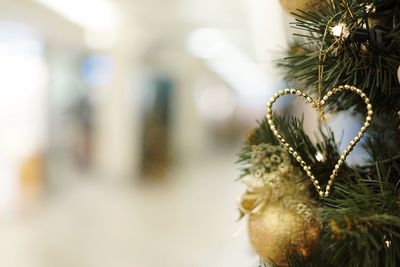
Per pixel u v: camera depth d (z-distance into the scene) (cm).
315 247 41
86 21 531
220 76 1206
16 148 446
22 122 457
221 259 315
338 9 37
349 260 36
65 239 356
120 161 638
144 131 699
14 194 439
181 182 662
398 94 37
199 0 468
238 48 734
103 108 641
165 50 770
